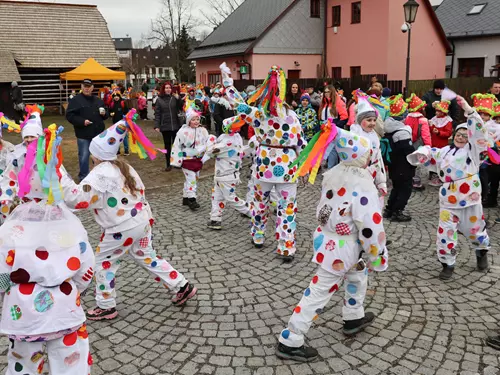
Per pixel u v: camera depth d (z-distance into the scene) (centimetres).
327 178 354
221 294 466
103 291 410
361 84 1850
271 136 535
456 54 2558
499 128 660
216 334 393
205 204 802
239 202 677
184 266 536
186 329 401
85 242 287
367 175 346
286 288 478
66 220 282
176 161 753
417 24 2250
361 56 2344
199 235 643
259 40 2389
